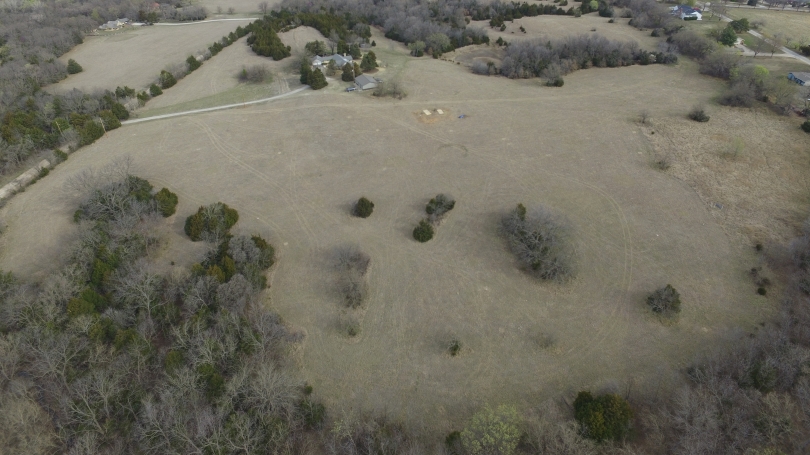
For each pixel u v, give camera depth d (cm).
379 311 4956
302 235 5994
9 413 3500
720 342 4509
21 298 4612
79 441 3469
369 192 6738
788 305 4772
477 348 4559
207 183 7031
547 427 3781
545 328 4725
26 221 6297
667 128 8181
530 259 5356
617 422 3681
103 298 4797
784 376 3962
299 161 7500
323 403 4119
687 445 3478
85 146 8112
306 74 10100
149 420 3544
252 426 3709
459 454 3603
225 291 4722
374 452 3597
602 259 5456
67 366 4056
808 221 5603
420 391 4212
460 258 5569
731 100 8950
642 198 6419
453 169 7188
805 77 9494
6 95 9338
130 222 5797
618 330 4681
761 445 3556
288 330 4759
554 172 7044
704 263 5359
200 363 4022
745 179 6744
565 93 9750
